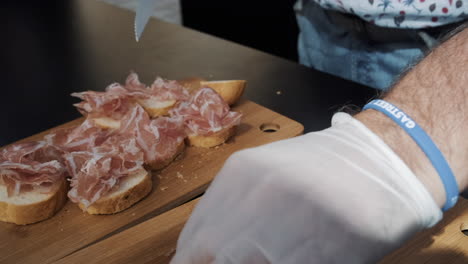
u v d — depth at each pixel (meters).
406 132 0.65
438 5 1.23
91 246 0.93
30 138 1.21
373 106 0.70
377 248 0.57
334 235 0.57
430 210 0.61
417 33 1.34
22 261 0.92
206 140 1.19
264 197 0.60
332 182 0.60
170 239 0.94
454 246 0.89
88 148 1.13
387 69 1.44
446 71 0.70
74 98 1.37
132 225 1.00
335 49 1.54
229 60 1.54
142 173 1.07
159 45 1.65
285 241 0.57
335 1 1.38
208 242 0.60
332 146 0.65
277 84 1.40
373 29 1.40
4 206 0.98
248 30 2.77
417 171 0.63
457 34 0.76
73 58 1.57
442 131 0.64
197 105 1.22
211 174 1.12
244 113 1.30
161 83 1.33
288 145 0.66
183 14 2.92
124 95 1.27
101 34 1.72
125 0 4.15
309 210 0.58
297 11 1.63
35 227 0.99
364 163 0.62
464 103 0.65
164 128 1.16
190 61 1.54
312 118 1.25
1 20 1.83
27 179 1.01
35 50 1.62
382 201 0.59
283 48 2.73
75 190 1.00
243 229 0.59
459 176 0.64
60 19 1.83
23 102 1.35
